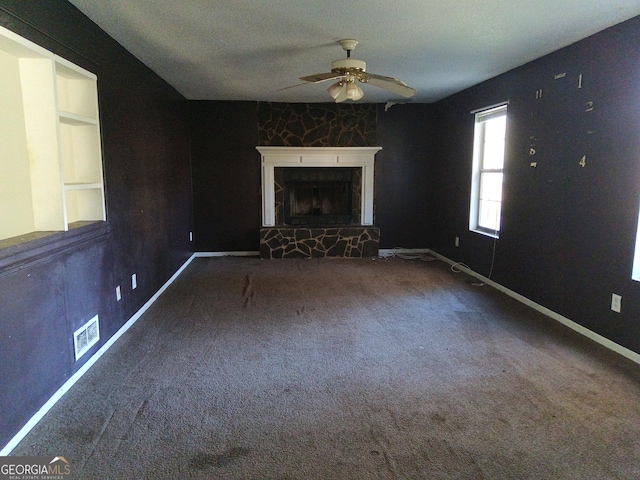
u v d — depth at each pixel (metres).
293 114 6.50
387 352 3.13
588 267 3.41
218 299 4.43
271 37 3.33
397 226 6.92
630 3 2.69
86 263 2.84
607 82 3.19
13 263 2.00
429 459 1.97
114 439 2.10
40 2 2.33
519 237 4.36
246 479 1.84
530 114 4.13
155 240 4.45
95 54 3.02
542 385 2.64
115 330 3.34
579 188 3.50
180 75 4.64
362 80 3.48
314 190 6.78
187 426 2.21
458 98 5.74
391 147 6.71
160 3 2.66
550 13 2.86
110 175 3.25
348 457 1.98
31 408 2.18
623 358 3.02
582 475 1.86
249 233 6.74
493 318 3.85
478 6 2.72
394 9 2.76
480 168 5.37
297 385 2.65
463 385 2.64
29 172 2.55
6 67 2.51
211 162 6.50
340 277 5.34
